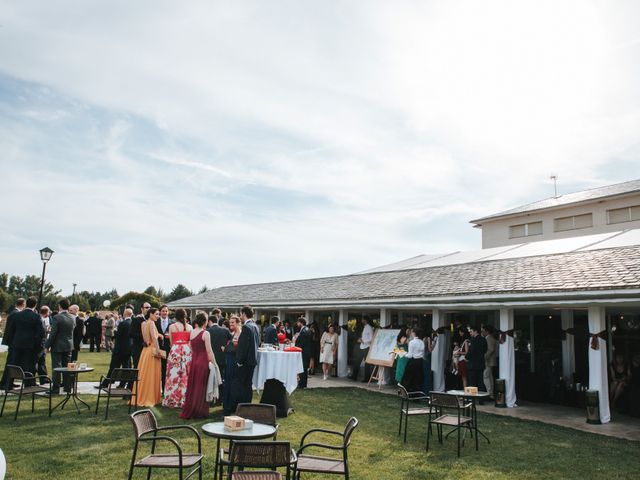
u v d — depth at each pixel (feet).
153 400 34.35
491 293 41.83
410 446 26.76
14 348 36.63
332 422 31.96
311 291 75.20
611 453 26.27
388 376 55.77
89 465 21.13
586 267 41.14
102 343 89.30
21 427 27.35
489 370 45.09
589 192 94.43
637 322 44.98
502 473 22.35
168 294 208.03
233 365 32.04
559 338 49.78
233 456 14.61
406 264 79.77
